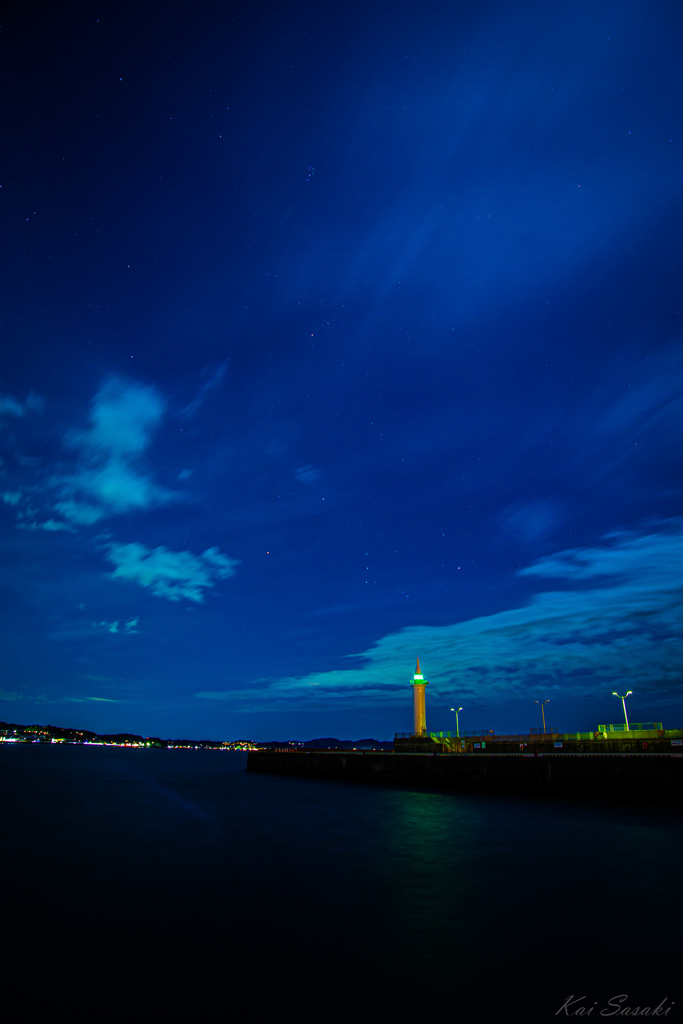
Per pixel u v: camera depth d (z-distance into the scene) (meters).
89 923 12.71
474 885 16.59
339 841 24.16
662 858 20.47
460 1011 9.06
